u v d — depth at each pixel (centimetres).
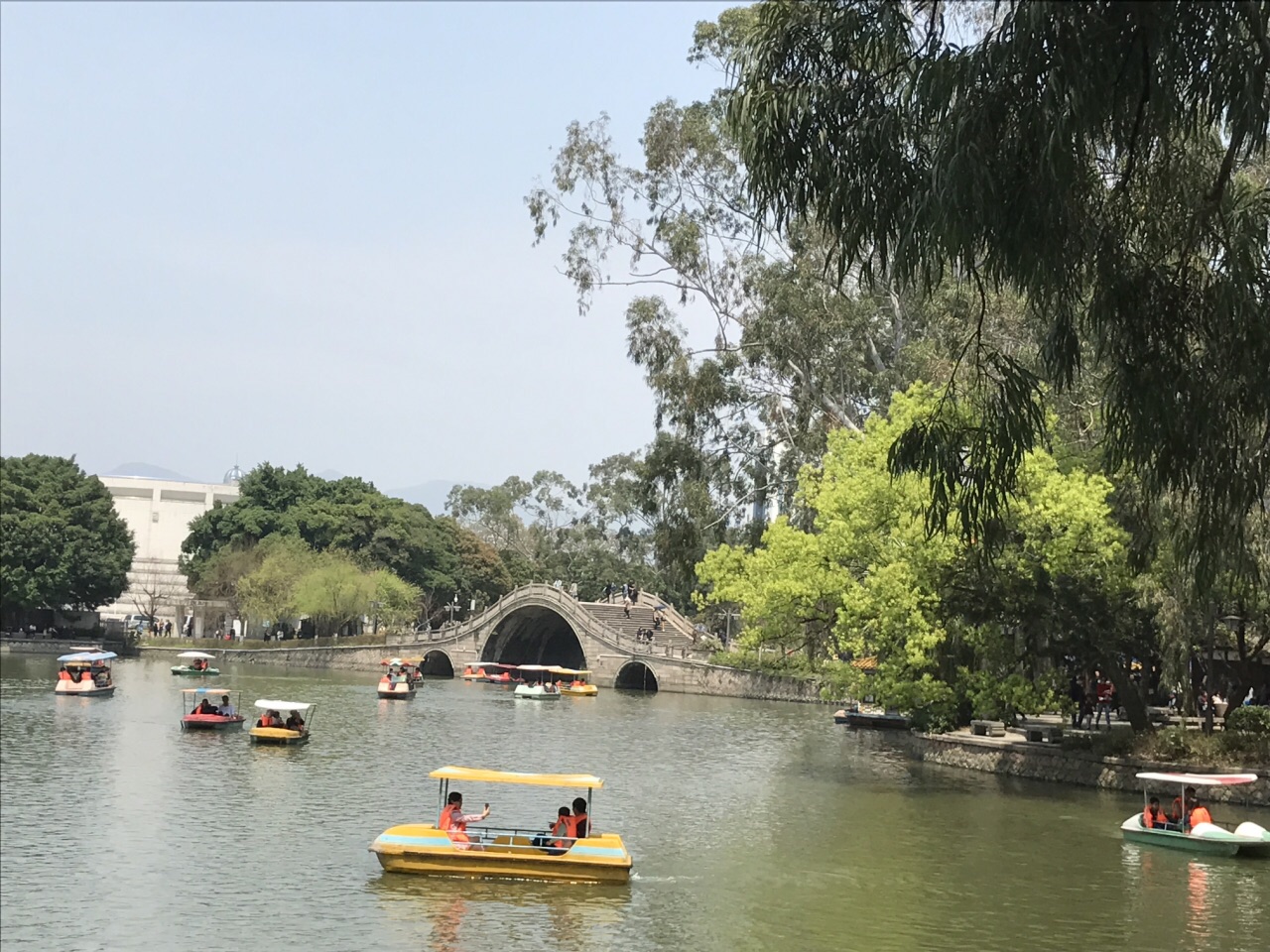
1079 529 3975
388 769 5012
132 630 13175
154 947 2464
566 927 2611
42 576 12512
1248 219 1520
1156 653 4519
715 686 10019
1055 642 4400
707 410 6000
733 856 3309
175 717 6775
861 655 5178
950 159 1306
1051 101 1253
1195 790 3972
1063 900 2847
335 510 13888
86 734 5903
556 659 13538
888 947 2484
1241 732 4269
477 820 3225
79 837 3484
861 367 6078
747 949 2472
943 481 1530
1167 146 1493
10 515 12488
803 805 4128
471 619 11538
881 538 4588
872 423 4594
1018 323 3972
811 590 4622
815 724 7481
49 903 2772
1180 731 4262
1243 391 1506
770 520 6450
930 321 5272
